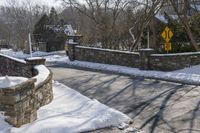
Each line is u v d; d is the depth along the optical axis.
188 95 13.11
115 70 20.53
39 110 10.46
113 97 13.16
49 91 11.77
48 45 47.44
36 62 14.74
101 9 37.00
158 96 13.11
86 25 44.12
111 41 36.03
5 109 8.59
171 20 31.83
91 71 20.78
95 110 10.52
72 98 12.35
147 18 29.67
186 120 9.98
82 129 8.86
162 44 32.81
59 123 9.09
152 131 9.11
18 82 9.19
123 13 37.06
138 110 11.20
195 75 16.88
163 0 28.91
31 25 63.62
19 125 8.73
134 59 20.84
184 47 30.00
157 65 19.44
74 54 26.77
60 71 21.12
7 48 60.62
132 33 33.72
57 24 49.56
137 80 16.86
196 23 30.36
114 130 9.05
